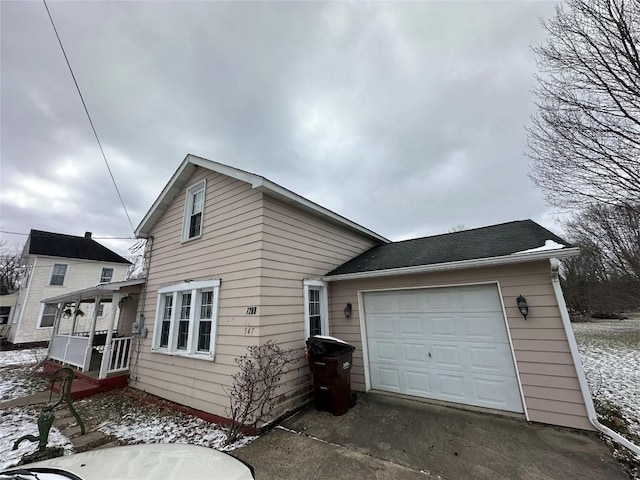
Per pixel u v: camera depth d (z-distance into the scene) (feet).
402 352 19.61
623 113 18.53
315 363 16.98
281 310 17.63
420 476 10.28
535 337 14.89
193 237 22.24
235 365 16.35
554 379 14.15
